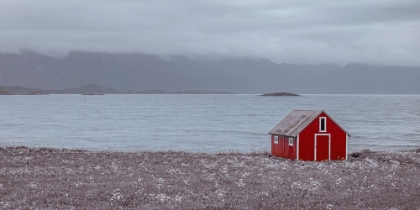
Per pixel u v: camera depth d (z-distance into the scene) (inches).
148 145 3417.8
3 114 7701.8
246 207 1000.9
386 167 1803.6
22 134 4222.4
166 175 1528.1
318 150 2103.8
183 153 2434.8
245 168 1747.0
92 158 2123.5
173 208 977.5
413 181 1392.7
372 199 1093.8
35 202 1041.5
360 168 1753.2
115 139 3855.8
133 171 1630.2
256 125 5418.3
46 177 1445.6
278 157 2262.6
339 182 1352.1
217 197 1104.8
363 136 4121.6
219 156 2265.0
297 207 1008.9
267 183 1338.6
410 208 1003.3
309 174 1560.0
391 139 3880.4
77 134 4271.7
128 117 7066.9
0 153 2230.6
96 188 1229.1
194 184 1316.4
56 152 2359.7
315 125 2103.8
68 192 1167.0
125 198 1090.7
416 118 6702.8
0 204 1003.9
